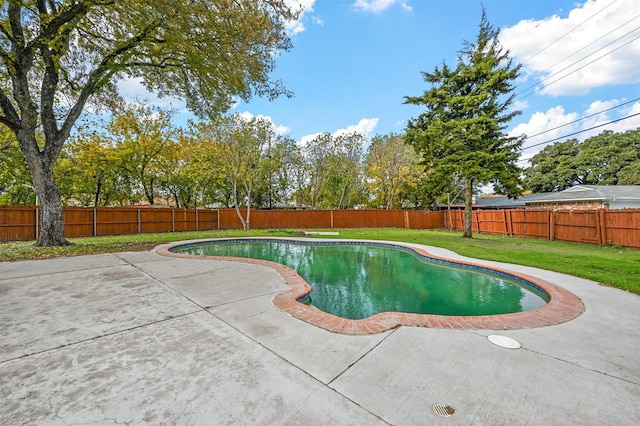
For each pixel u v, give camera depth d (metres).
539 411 1.69
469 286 5.99
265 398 1.75
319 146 23.97
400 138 22.52
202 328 2.84
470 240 12.65
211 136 17.39
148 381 1.91
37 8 7.68
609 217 10.38
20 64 7.70
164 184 22.59
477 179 12.70
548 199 19.77
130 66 8.98
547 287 4.79
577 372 2.15
